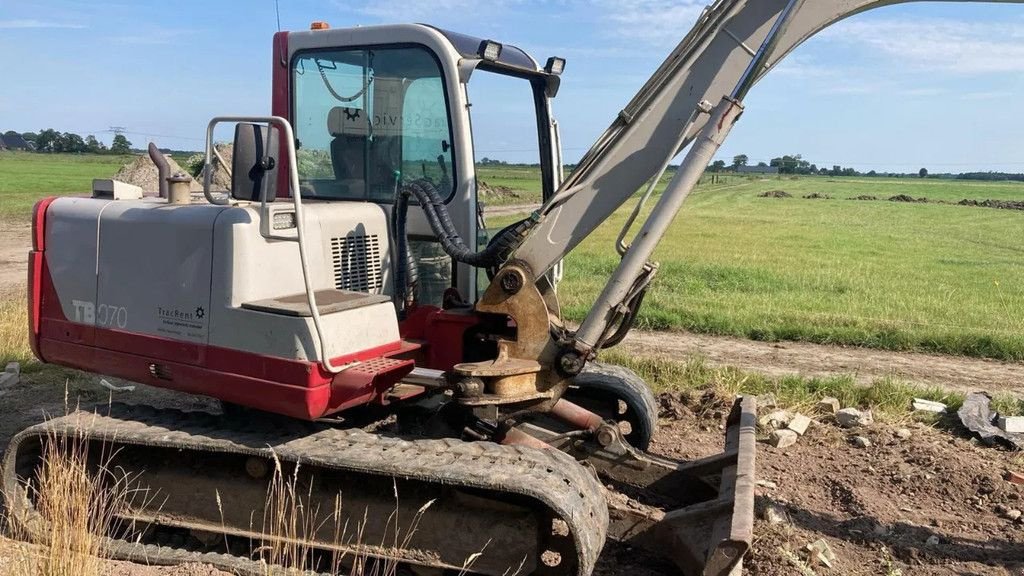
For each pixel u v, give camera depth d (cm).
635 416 563
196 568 416
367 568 410
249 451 405
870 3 398
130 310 449
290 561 414
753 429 487
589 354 427
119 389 753
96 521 431
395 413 502
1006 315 1240
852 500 539
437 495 394
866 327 1105
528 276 434
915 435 674
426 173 492
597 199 432
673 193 411
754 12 409
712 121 405
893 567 440
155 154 515
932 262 2088
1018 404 749
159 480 444
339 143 518
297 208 383
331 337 398
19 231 2262
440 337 472
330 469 399
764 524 489
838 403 742
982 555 468
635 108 426
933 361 978
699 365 852
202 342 420
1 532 459
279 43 529
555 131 594
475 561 391
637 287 432
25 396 735
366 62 502
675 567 447
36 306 486
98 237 459
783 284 1557
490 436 447
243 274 409
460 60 476
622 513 431
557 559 436
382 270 484
